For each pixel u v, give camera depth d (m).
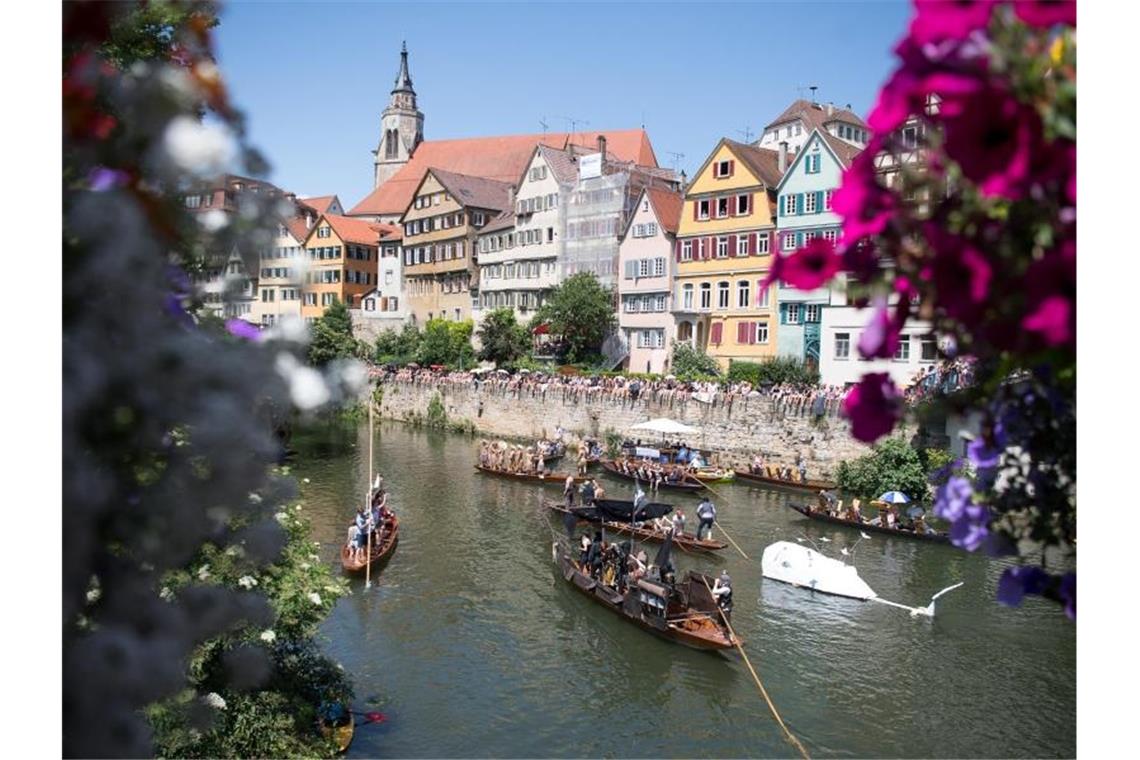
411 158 111.19
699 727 15.66
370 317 80.12
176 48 3.31
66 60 2.98
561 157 66.94
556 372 54.59
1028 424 2.73
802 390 40.62
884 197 2.34
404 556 26.25
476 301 74.19
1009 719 15.92
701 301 52.66
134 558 3.52
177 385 3.16
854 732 15.50
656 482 36.03
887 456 33.75
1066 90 2.06
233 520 3.86
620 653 18.88
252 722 10.20
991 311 2.26
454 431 54.91
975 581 23.67
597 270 61.50
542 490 36.53
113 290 3.01
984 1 2.02
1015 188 2.04
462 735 15.08
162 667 3.46
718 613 19.64
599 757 14.52
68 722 3.27
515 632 20.05
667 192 57.34
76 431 3.09
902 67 2.15
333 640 19.39
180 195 3.25
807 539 28.17
